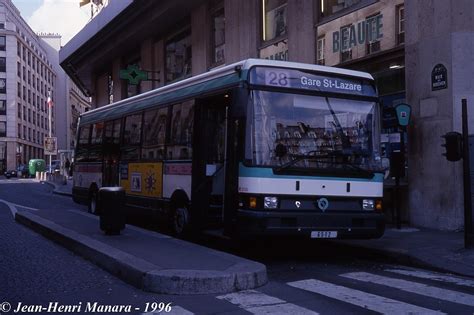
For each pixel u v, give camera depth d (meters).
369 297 7.00
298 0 17.11
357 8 14.95
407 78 13.16
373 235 9.45
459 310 6.41
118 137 14.91
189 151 10.84
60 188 33.44
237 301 6.68
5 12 81.00
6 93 81.06
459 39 12.09
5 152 80.88
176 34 25.91
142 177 13.13
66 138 106.75
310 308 6.42
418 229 12.55
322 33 16.34
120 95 32.88
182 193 11.10
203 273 7.21
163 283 7.05
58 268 8.73
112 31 29.50
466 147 9.84
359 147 9.51
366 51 14.64
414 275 8.60
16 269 8.63
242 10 19.95
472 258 9.30
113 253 8.65
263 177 8.67
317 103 9.27
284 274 8.55
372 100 9.77
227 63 20.91
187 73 24.83
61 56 38.50
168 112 12.02
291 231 8.71
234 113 8.78
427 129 12.66
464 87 12.05
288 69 9.20
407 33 13.17
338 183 9.19
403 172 12.50
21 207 20.33
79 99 118.81
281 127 8.94
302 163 8.97
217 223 10.42
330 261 9.91
